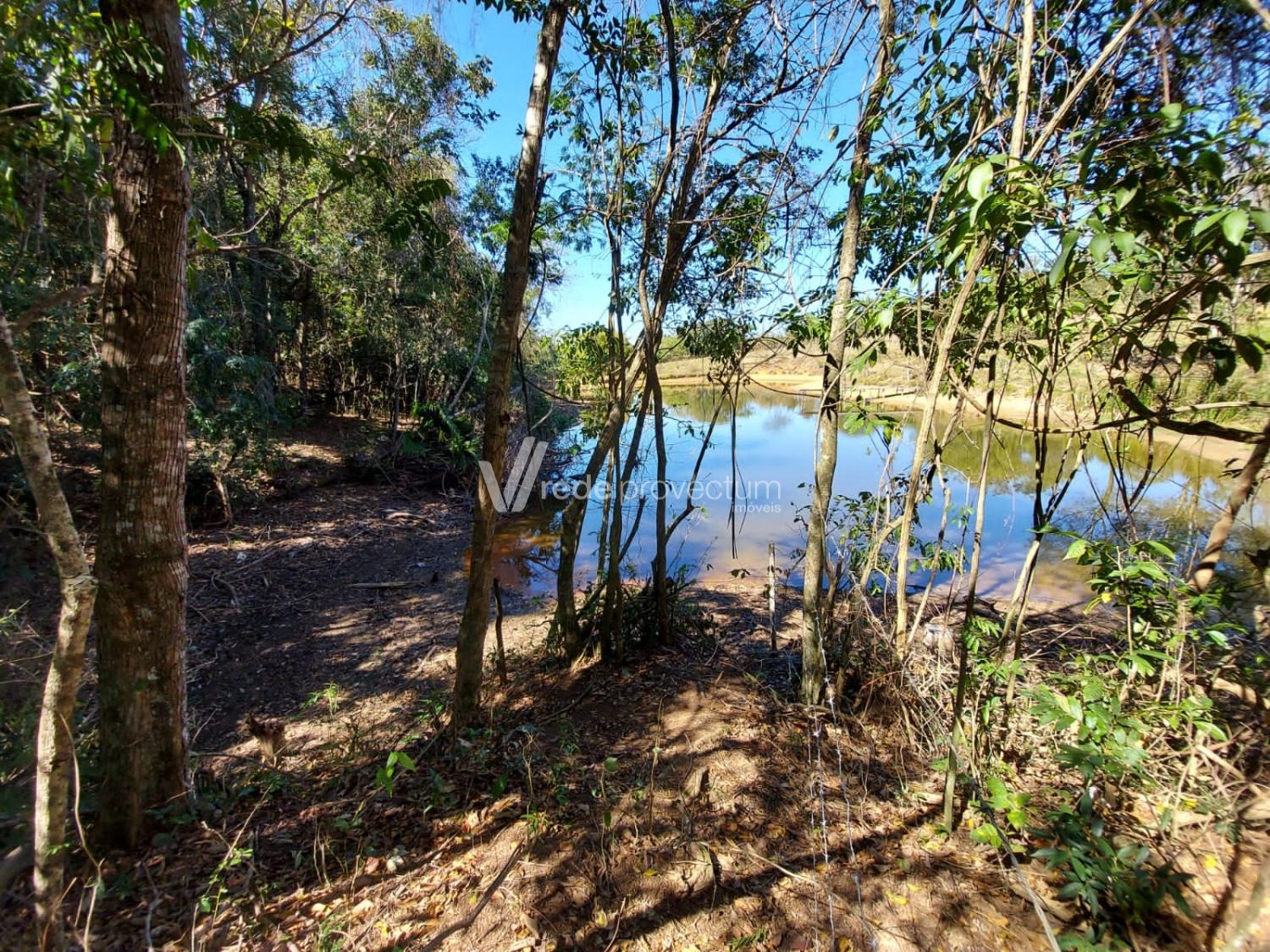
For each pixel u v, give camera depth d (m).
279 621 5.43
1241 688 2.31
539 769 2.91
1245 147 1.54
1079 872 1.74
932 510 7.62
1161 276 1.71
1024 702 2.53
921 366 2.61
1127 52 1.92
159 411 2.20
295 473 9.74
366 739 3.48
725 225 3.79
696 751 2.99
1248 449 4.98
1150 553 2.44
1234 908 1.75
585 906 2.12
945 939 1.93
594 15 3.29
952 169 1.60
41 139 1.87
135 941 1.95
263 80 5.16
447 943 1.99
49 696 1.58
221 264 8.47
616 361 4.40
